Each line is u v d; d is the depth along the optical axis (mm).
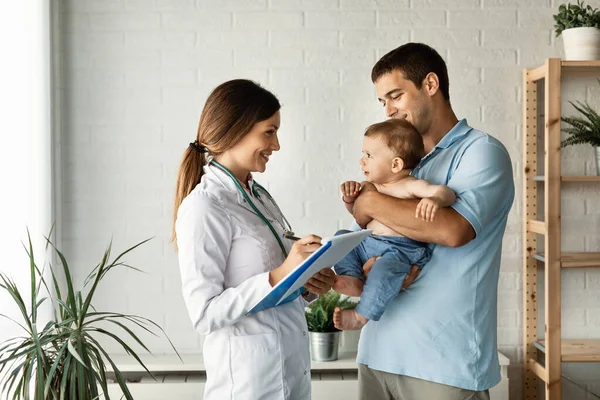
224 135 1924
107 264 3473
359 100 3504
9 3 2812
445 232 1842
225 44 3471
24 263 2902
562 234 3572
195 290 1812
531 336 3514
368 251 2018
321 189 3512
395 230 1916
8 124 2777
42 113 3184
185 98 3475
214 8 3463
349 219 3525
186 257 1831
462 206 1859
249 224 1908
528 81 3469
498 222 1957
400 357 1941
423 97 2021
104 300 3477
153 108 3471
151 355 3457
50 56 3287
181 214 1878
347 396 3223
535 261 3504
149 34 3461
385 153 2006
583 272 3580
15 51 2873
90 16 3439
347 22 3486
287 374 1904
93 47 3443
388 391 2020
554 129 3197
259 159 1962
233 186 1936
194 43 3465
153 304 3488
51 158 3281
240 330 1868
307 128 3504
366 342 2041
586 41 3256
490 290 1939
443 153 2002
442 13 3506
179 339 3500
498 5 3512
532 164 3488
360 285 2008
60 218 3422
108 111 3459
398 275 1908
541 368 3355
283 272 1760
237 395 1860
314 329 3262
